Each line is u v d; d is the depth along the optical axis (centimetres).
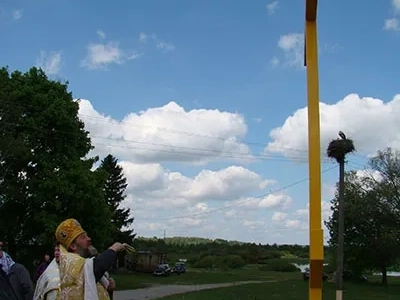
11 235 3853
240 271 9200
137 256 7669
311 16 767
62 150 3944
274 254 12175
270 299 3466
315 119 735
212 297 3581
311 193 714
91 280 398
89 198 3781
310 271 708
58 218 3694
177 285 5469
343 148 2897
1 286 621
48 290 420
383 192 6012
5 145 3400
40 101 3866
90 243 440
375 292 4656
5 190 3666
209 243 13662
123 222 7312
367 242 6153
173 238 14488
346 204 6116
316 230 705
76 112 4081
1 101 3547
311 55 763
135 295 3984
